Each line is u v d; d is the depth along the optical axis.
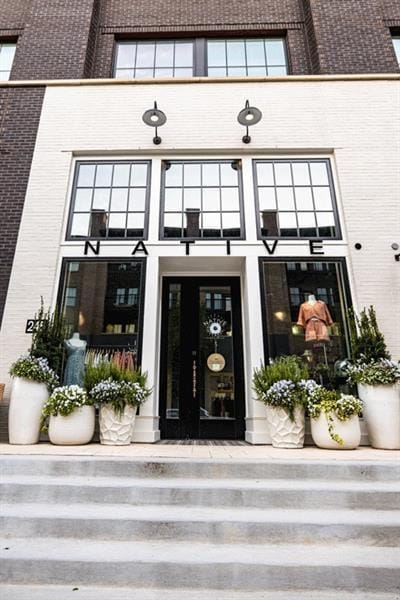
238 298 5.35
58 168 5.38
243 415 4.89
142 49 7.06
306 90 5.76
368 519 2.27
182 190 5.38
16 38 7.11
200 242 5.05
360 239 5.00
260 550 2.07
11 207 5.17
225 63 6.88
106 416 3.87
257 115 4.94
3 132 5.59
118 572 1.89
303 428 3.87
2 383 4.39
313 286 4.88
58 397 3.75
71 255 5.02
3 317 4.70
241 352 5.14
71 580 1.88
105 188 5.38
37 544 2.11
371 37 6.39
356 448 3.67
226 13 7.14
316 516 2.31
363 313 4.49
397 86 5.74
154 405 4.53
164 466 2.75
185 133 5.55
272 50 6.98
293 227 5.17
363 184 5.23
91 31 6.82
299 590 1.85
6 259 4.93
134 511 2.36
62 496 2.49
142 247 5.00
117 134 5.56
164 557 1.97
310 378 4.56
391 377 3.86
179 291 5.41
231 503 2.45
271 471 2.74
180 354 5.15
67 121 5.65
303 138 5.49
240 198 5.34
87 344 4.67
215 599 1.79
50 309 4.73
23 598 1.78
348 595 1.82
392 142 5.43
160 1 7.30
